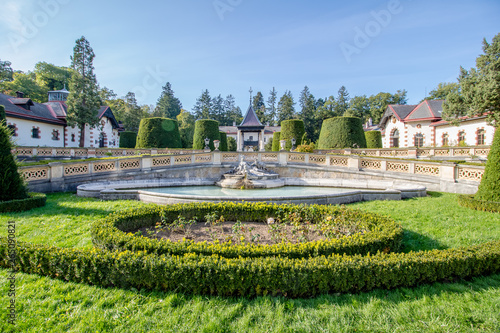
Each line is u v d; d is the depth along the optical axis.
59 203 8.74
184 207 6.69
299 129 29.92
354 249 4.29
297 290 3.33
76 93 31.53
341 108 71.31
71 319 2.88
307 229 5.80
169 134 30.20
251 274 3.31
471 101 22.39
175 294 3.31
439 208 8.27
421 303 3.17
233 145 54.72
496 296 3.32
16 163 8.42
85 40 32.81
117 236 4.50
